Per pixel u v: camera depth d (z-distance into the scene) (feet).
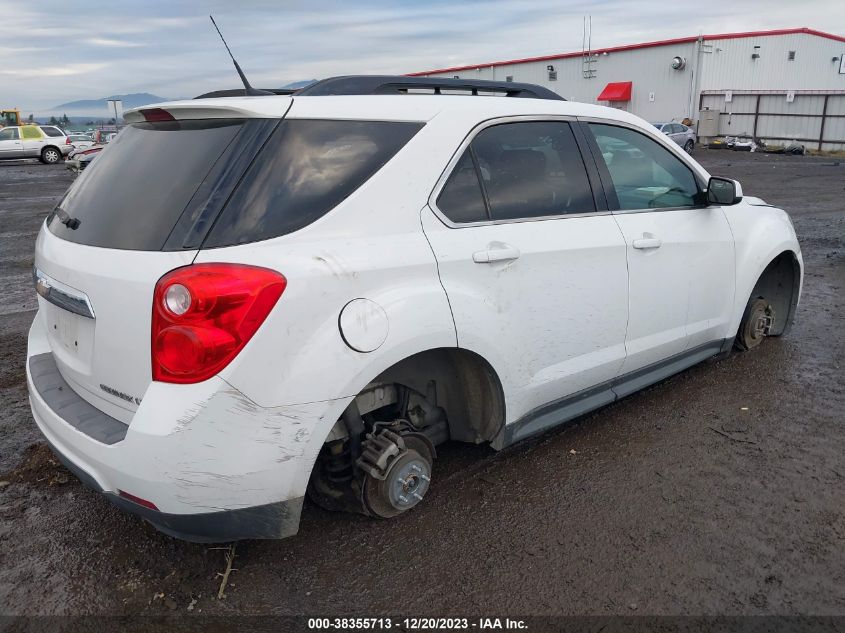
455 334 9.20
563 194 11.16
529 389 10.55
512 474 11.38
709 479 11.17
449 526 9.97
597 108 12.27
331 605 8.45
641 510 10.32
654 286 12.37
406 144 9.14
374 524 10.02
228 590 8.71
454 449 12.23
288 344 7.67
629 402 14.19
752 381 15.10
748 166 82.89
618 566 9.07
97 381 8.37
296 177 8.22
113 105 89.92
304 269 7.79
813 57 131.34
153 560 9.30
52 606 8.45
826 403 13.97
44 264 9.34
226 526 7.94
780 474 11.29
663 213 12.71
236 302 7.32
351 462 9.46
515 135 10.61
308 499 10.59
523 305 10.16
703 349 14.37
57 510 10.52
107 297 7.89
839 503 10.43
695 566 9.04
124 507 8.04
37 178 74.13
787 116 119.65
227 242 7.61
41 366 9.89
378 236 8.63
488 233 9.78
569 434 12.81
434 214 9.25
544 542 9.59
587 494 10.77
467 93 11.29
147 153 8.84
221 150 8.13
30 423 13.60
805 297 22.33
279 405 7.68
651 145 13.07
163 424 7.30
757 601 8.39
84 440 7.99
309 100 8.77
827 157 103.04
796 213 42.06
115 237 8.20
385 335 8.37
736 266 14.46
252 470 7.68
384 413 10.46
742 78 133.28
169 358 7.34
